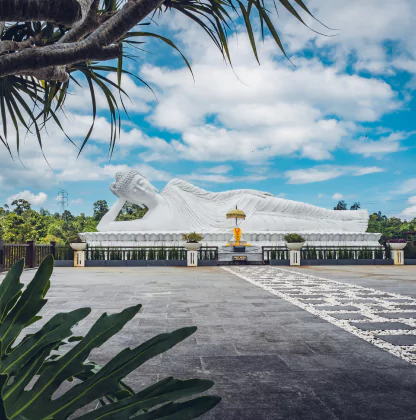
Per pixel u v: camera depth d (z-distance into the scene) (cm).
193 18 254
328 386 377
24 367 149
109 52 207
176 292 1017
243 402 340
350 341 536
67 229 4828
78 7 168
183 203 2628
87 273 1642
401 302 859
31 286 159
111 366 144
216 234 2439
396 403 339
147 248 2197
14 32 276
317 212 2828
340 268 1920
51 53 195
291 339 546
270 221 2667
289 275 1526
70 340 180
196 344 518
